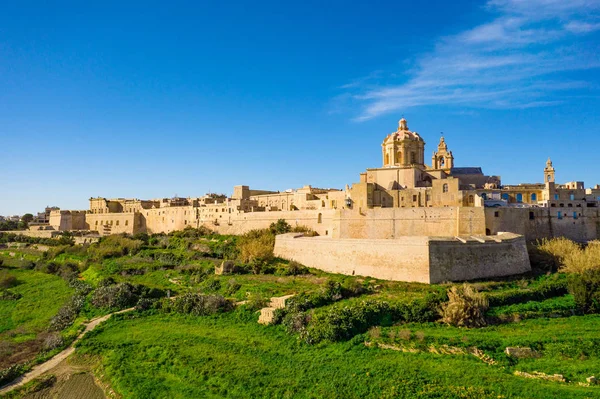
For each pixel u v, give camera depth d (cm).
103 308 6369
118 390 4053
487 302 4825
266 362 4262
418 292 5494
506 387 3331
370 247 6750
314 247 7769
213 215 12238
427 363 3794
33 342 5581
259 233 9656
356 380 3659
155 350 4731
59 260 10750
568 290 5447
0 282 8744
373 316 4678
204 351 4584
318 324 4634
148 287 6900
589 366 3650
